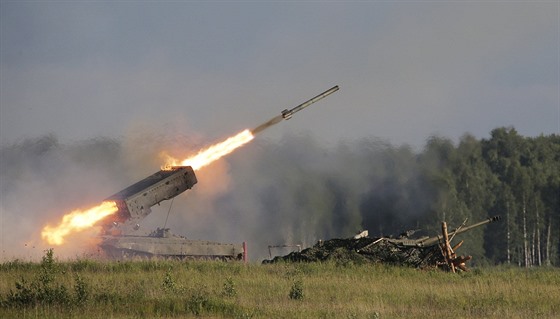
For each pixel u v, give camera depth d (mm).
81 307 97500
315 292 115812
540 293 120125
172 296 105375
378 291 118688
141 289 110250
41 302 99125
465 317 97938
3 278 120312
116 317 92312
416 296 114625
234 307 99500
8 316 91500
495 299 111438
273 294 112938
